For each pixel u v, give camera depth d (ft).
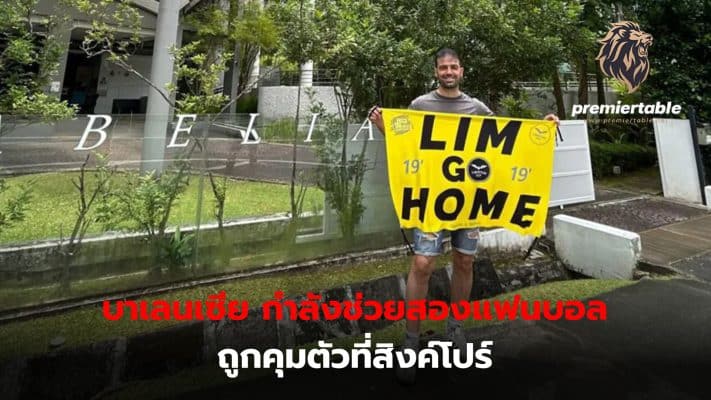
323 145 12.01
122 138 9.85
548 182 8.15
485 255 12.89
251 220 11.22
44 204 9.09
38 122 9.18
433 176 7.54
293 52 12.07
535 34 14.17
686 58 25.73
